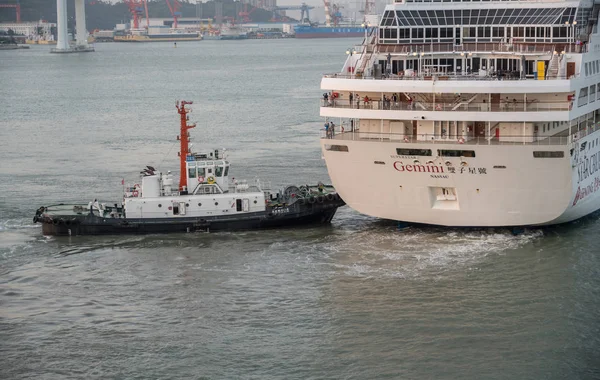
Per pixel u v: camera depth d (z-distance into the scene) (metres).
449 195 80.69
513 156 75.75
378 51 88.06
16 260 77.62
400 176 80.06
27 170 118.81
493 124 79.81
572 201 78.88
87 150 135.50
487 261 74.50
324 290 69.06
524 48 85.12
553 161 75.44
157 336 61.41
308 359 57.97
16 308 66.44
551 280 70.00
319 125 158.62
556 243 78.62
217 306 66.38
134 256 78.31
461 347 59.09
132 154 131.25
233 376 55.88
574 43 83.19
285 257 77.19
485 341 59.84
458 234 81.94
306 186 91.81
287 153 127.38
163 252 79.38
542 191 77.38
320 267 74.25
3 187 107.38
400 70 88.06
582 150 80.12
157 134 152.25
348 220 88.75
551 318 62.94
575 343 59.06
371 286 69.62
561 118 77.19
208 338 61.03
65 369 56.97
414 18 87.88
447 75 81.56
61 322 63.84
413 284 69.81
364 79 81.38
